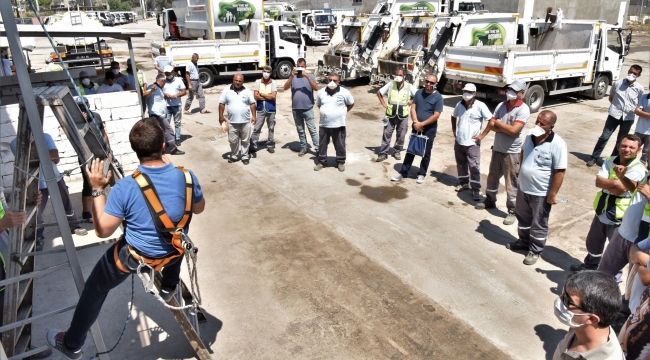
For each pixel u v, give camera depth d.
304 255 5.27
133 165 7.86
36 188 3.23
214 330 4.07
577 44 13.57
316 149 8.63
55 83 9.61
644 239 3.40
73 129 2.74
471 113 6.40
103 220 2.54
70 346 2.97
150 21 66.31
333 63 16.30
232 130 8.11
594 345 2.16
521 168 4.89
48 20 17.11
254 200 6.79
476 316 4.23
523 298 4.49
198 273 4.94
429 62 13.44
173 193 2.69
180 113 9.21
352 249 5.39
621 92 7.52
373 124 11.07
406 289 4.63
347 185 7.33
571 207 6.53
